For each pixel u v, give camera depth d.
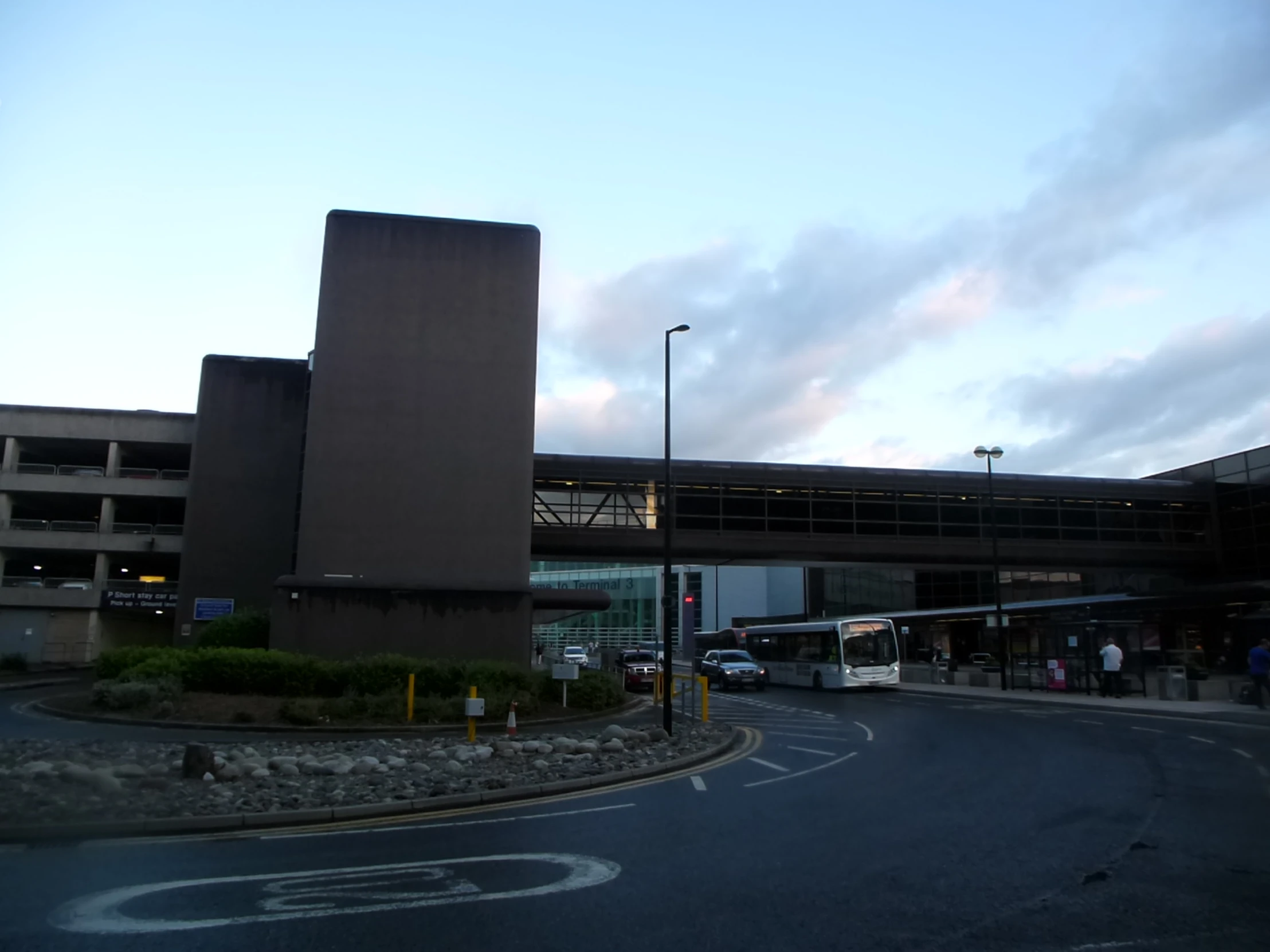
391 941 6.31
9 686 33.06
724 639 54.31
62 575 49.47
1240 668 34.75
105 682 24.17
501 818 10.98
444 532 30.94
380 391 31.44
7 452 45.53
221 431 37.78
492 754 16.23
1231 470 48.81
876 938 6.40
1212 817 10.84
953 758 16.67
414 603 29.61
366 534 30.53
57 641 44.91
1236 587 33.28
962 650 58.06
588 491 41.94
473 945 6.25
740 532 42.66
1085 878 8.02
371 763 14.34
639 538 41.69
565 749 16.86
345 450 30.94
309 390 35.41
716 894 7.52
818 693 38.53
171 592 45.28
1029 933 6.54
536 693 25.89
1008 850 9.12
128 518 49.03
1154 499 48.81
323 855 8.98
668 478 21.80
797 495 43.81
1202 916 6.92
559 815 11.16
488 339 32.31
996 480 46.44
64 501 47.66
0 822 9.95
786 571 81.38
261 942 6.30
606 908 7.11
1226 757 16.44
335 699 23.66
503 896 7.45
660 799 12.38
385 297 32.03
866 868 8.40
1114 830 10.09
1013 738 19.98
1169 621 36.88
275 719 22.16
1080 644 34.44
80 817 10.21
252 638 30.31
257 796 11.64
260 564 37.03
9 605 44.25
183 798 11.41
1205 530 49.38
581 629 96.69
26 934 6.45
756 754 17.75
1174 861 8.65
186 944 6.24
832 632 39.81
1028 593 63.59
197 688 24.78
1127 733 20.81
